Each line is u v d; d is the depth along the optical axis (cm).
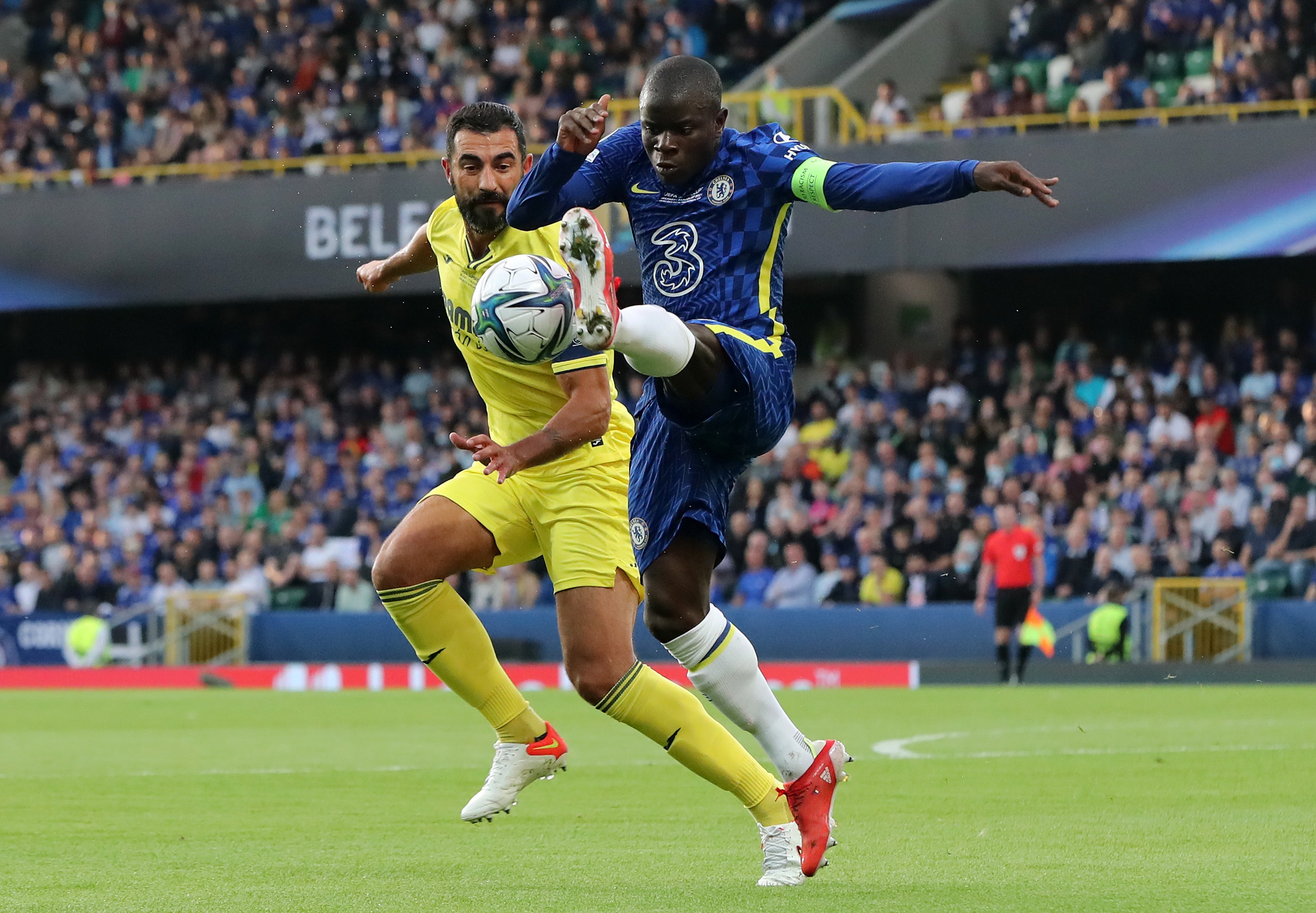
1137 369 4128
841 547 3825
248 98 4791
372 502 4300
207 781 1639
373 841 1171
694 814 1336
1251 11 4078
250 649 3984
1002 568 3288
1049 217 3872
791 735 933
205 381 4969
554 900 884
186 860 1073
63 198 4488
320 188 4288
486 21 4775
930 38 4734
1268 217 3756
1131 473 3759
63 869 1030
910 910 837
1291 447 3759
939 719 2402
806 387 4650
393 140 4628
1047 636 3459
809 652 3678
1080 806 1355
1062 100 4212
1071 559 3631
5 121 5000
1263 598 3484
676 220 941
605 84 4725
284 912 849
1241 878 953
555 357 921
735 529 3950
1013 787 1508
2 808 1402
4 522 4591
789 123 4253
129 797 1492
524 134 1045
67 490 4741
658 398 904
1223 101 4031
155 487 4594
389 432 4544
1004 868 1005
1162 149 3816
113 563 4347
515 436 1133
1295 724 2256
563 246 809
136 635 4022
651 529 938
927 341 4566
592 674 1010
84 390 4978
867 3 4803
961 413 4188
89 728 2436
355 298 4694
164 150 4769
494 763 1132
